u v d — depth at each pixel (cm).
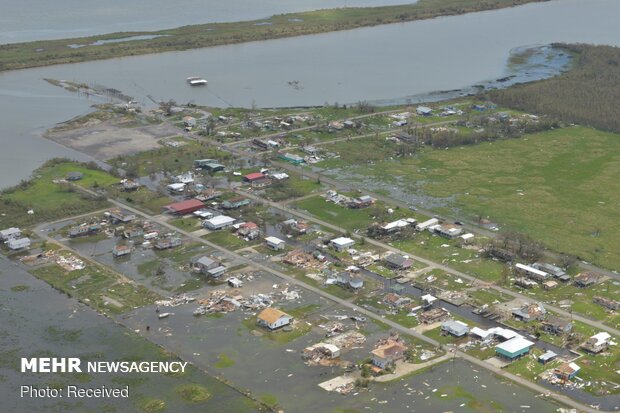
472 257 15088
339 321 12631
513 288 13900
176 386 10775
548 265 14538
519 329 12488
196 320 12581
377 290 13725
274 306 13050
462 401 10519
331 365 11350
